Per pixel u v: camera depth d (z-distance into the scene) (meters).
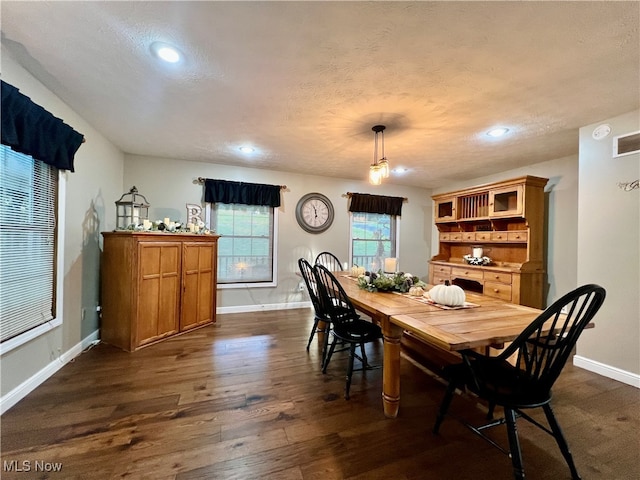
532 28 1.43
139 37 1.55
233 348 2.89
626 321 2.31
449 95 2.12
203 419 1.75
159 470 1.36
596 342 2.49
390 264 2.89
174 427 1.67
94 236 2.96
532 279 3.50
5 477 1.30
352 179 5.08
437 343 1.33
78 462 1.39
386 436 1.64
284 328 3.56
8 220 1.82
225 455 1.46
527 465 1.44
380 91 2.07
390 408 1.81
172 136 3.05
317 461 1.44
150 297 2.93
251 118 2.57
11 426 1.64
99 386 2.11
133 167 3.77
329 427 1.71
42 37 1.56
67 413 1.77
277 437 1.61
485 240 4.09
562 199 3.56
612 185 2.42
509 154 3.49
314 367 2.51
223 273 4.29
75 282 2.60
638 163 2.28
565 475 1.38
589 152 2.57
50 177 2.22
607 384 2.27
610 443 1.59
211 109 2.40
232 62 1.76
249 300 4.40
